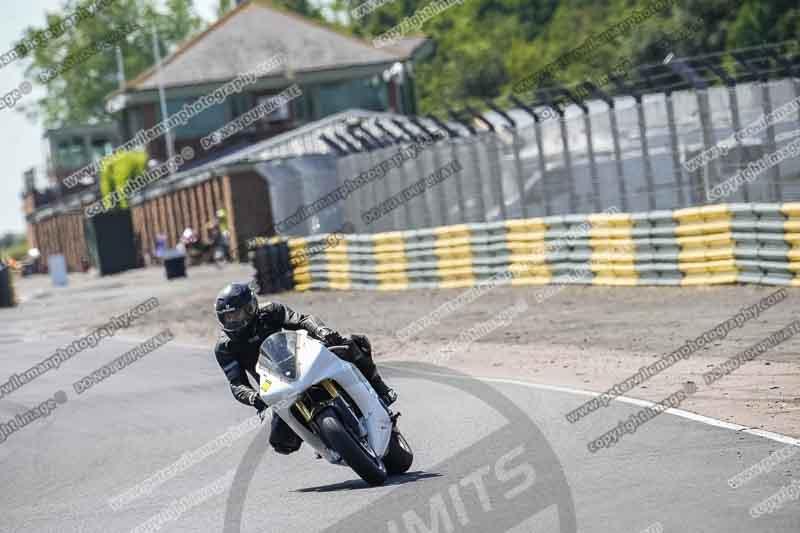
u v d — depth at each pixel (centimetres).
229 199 18700
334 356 3459
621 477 3312
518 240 9769
